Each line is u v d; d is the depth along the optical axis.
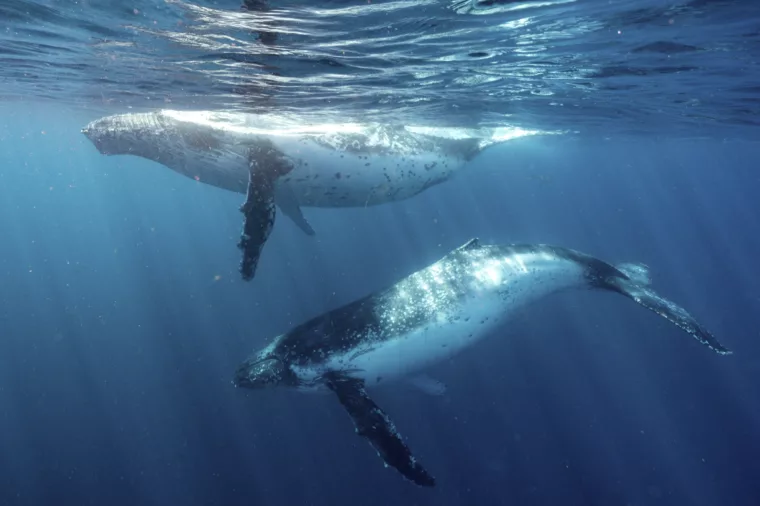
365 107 11.64
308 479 13.98
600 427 17.42
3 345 24.50
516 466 14.76
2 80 12.53
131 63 8.80
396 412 16.36
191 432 16.50
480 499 13.30
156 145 7.88
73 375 21.11
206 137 7.37
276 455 15.10
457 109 12.63
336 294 28.16
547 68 8.95
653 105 13.99
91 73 10.17
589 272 8.77
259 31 6.46
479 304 7.85
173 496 13.74
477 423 16.52
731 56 8.35
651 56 8.27
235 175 7.88
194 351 22.64
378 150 8.14
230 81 9.48
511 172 64.94
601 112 15.31
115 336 24.95
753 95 12.30
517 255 8.38
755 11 6.05
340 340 7.30
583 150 36.41
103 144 8.07
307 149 7.44
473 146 10.25
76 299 32.19
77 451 15.88
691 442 17.33
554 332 25.80
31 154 66.38
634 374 21.83
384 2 5.35
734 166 52.50
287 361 7.30
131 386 19.84
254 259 6.62
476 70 8.84
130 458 15.43
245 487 13.87
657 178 78.56
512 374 20.34
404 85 9.73
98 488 14.17
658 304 7.79
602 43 7.39
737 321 29.58
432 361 7.71
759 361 23.48
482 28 6.42
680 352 24.39
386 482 13.67
